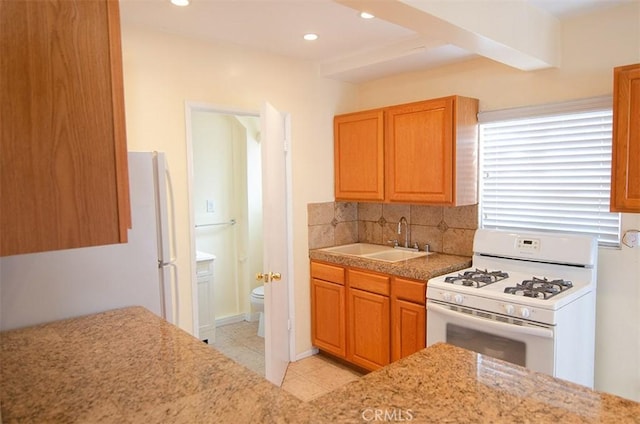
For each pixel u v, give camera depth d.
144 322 1.80
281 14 2.48
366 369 3.25
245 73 3.12
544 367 2.12
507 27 2.19
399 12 1.76
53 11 0.93
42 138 0.93
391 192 3.29
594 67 2.51
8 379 1.25
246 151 4.28
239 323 4.47
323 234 3.72
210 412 1.03
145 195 2.22
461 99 2.90
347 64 3.38
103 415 1.03
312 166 3.60
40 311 1.86
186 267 2.85
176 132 2.80
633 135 2.04
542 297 2.20
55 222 0.95
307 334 3.65
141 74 2.65
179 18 2.52
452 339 2.50
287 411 1.04
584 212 2.64
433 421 1.00
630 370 2.46
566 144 2.69
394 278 2.94
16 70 0.89
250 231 4.39
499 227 3.06
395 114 3.21
